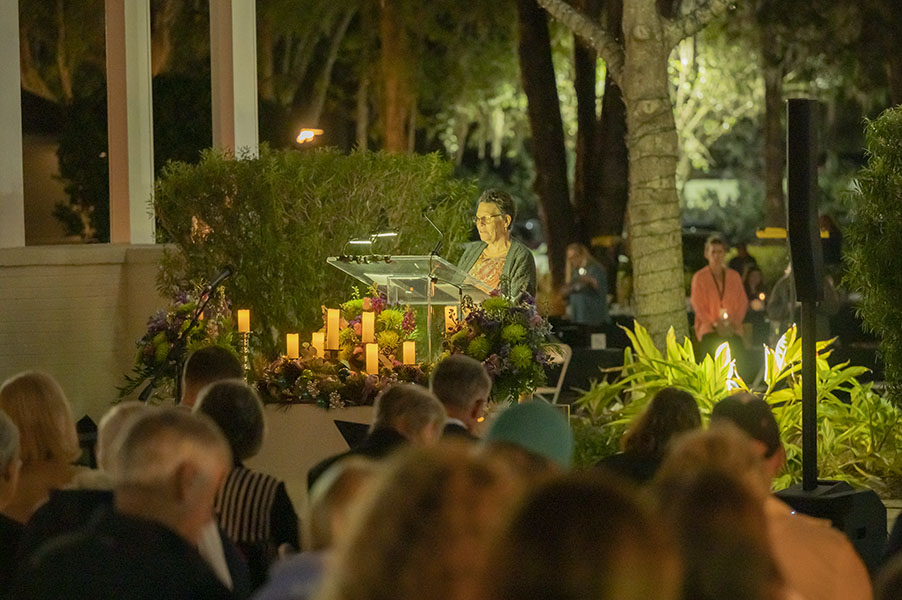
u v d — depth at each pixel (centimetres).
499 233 1083
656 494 356
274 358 1195
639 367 1255
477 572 252
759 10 3044
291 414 962
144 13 1498
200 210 1195
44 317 1337
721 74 4062
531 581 235
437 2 3066
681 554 312
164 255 1230
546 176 2220
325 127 3653
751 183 4725
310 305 1206
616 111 2170
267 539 565
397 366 985
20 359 1323
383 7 2916
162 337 1033
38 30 2850
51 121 2342
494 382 958
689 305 2755
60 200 2325
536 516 240
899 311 1102
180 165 1230
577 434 1184
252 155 1347
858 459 1155
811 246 823
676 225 1346
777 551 427
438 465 265
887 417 1179
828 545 445
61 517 478
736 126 4747
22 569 426
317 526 362
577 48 2233
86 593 382
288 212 1201
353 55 3366
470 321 973
